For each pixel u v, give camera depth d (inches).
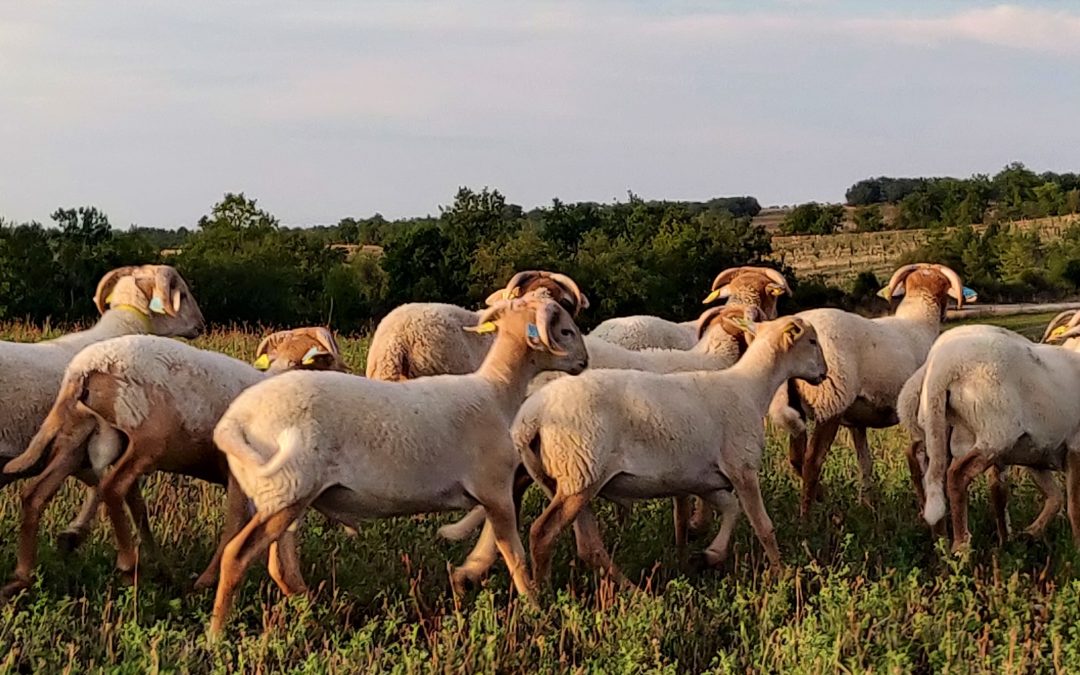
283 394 281.6
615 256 2034.9
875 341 450.0
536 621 288.5
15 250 1492.4
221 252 1811.0
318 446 278.7
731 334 433.7
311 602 288.2
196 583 299.7
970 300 487.2
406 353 448.5
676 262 2069.4
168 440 309.6
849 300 2250.2
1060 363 383.9
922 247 3223.4
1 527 346.6
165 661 254.4
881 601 302.4
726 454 350.9
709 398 350.6
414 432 294.5
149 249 1667.1
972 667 267.6
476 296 2012.8
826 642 272.1
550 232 2549.2
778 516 408.8
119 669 244.8
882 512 416.5
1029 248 2822.3
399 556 345.4
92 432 309.9
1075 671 264.7
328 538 356.8
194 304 434.0
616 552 365.4
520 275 501.0
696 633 295.0
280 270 1756.9
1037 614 316.5
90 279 1553.9
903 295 511.5
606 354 409.4
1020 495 446.3
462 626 278.4
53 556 320.8
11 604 277.7
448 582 331.9
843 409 436.5
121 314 413.7
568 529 380.2
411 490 295.9
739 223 2277.3
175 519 365.4
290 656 267.7
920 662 286.2
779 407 428.8
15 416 320.5
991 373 366.0
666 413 335.9
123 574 314.0
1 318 1414.9
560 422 322.7
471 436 309.6
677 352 432.8
